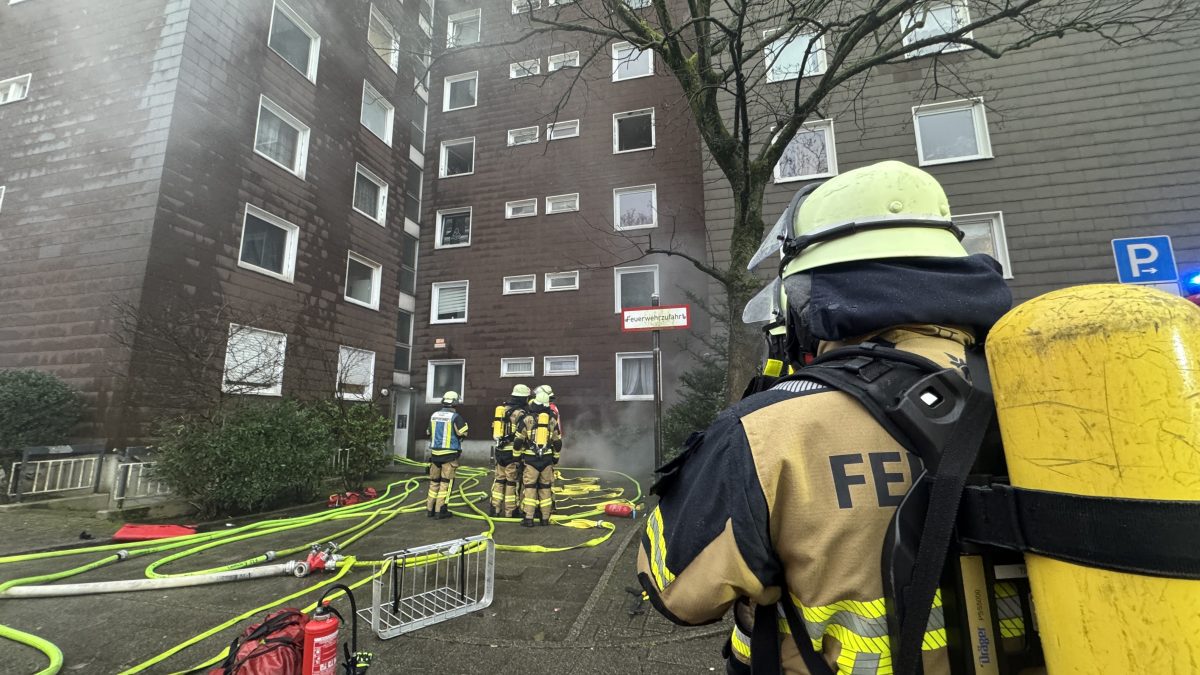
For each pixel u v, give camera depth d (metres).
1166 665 0.43
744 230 4.89
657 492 0.85
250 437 6.40
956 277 0.76
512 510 6.62
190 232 8.07
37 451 6.36
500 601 3.55
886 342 0.78
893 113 9.27
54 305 7.66
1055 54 8.83
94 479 6.67
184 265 7.95
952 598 0.60
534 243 13.60
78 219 7.90
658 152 13.04
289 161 10.30
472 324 13.67
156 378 7.32
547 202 13.69
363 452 8.98
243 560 4.55
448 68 14.85
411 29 9.72
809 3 4.77
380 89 12.94
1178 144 8.17
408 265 14.22
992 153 8.80
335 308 11.11
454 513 6.52
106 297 7.46
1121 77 8.52
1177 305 0.52
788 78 9.44
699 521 0.71
